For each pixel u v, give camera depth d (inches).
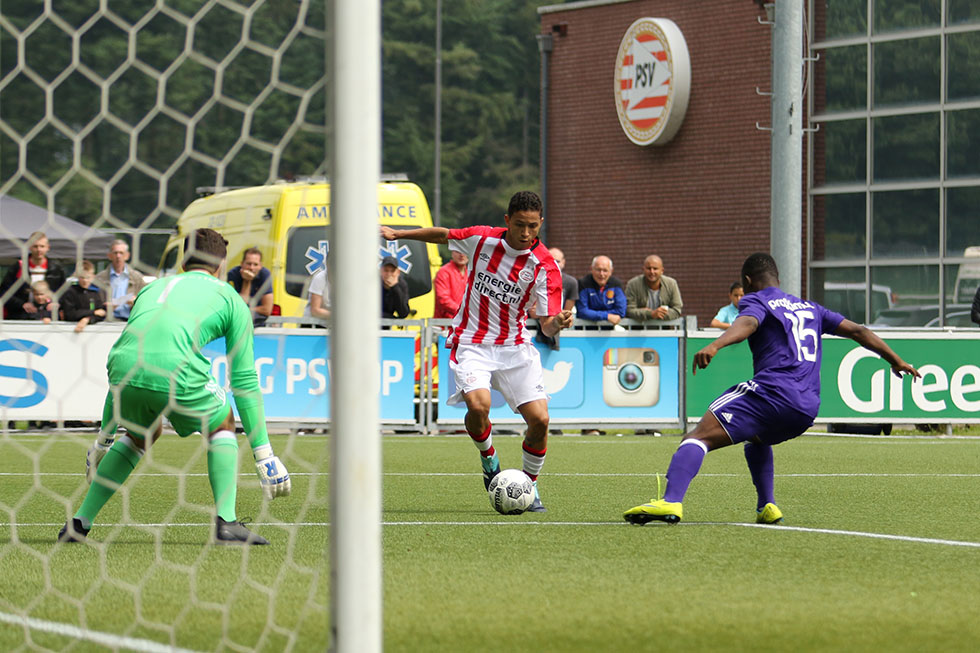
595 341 1886.1
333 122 446.6
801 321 896.3
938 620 585.9
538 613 598.5
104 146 4778.5
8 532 888.9
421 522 951.0
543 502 1090.1
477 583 678.5
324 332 1787.6
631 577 698.8
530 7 7775.6
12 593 652.7
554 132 3703.3
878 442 1820.9
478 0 7642.7
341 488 438.3
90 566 733.3
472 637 549.3
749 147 3282.5
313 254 2022.6
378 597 440.1
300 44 4815.5
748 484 1250.6
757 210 3272.6
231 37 4852.4
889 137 3112.7
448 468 1393.9
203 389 799.7
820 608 611.8
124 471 823.1
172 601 629.3
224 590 657.0
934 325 3051.2
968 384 1934.1
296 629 561.0
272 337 1768.0
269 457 823.7
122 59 4793.3
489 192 7480.3
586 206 3634.4
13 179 687.7
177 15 676.7
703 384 1916.8
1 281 1760.6
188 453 1578.5
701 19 3366.1
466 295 1002.7
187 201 4815.5
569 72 3668.8
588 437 1871.3
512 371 1011.3
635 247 3531.0
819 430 2110.0
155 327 788.6
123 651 526.6
